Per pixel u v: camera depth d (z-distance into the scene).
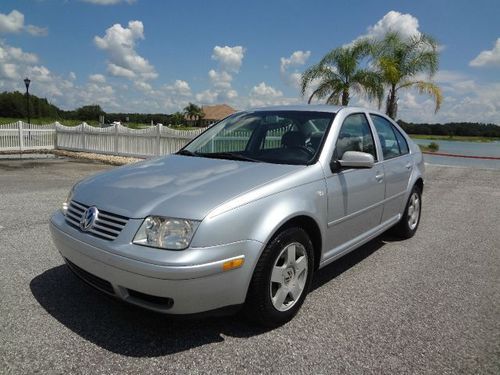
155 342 2.76
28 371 2.41
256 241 2.70
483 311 3.35
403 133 5.36
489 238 5.58
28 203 6.97
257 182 2.95
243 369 2.49
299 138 3.72
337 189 3.48
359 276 4.10
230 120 4.53
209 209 2.59
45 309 3.16
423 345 2.81
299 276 3.15
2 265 4.05
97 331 2.87
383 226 4.55
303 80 16.50
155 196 2.77
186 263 2.44
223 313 2.70
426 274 4.18
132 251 2.53
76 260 2.87
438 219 6.68
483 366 2.59
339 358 2.63
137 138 15.12
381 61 15.54
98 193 2.99
